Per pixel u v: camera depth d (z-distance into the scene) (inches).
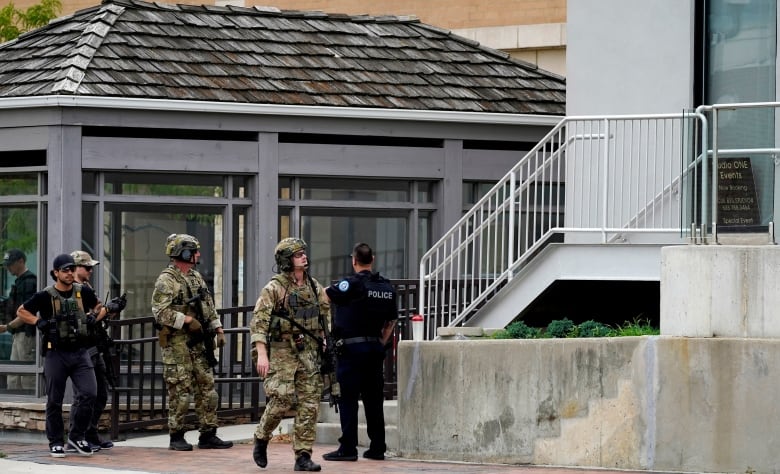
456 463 729.6
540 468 700.7
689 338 667.4
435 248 853.2
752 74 848.9
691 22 874.1
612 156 872.3
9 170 949.8
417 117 1004.6
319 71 1035.3
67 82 924.0
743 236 697.6
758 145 757.9
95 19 1018.7
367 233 1014.4
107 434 890.1
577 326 792.9
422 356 752.3
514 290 825.5
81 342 761.0
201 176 970.1
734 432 658.2
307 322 688.4
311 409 687.1
